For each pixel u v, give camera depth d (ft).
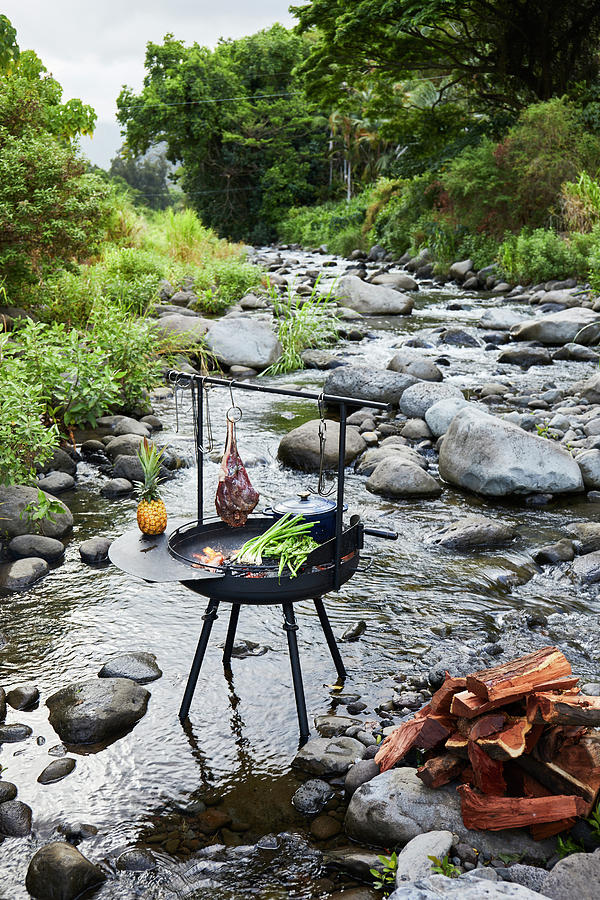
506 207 72.84
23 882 8.22
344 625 13.76
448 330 41.34
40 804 9.39
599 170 66.13
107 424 26.45
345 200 142.00
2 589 15.20
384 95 90.33
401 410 27.58
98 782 9.79
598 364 35.47
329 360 36.22
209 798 9.50
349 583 15.42
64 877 7.93
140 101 150.41
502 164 72.33
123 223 67.00
